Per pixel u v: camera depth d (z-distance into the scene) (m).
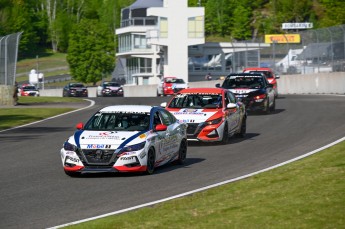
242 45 100.25
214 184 18.02
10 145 29.41
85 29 160.25
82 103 59.94
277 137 29.70
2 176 20.62
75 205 15.78
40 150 27.38
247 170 20.47
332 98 56.81
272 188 16.53
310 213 13.55
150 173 20.34
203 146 27.36
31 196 17.06
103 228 13.03
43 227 13.55
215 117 27.41
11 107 53.59
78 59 159.75
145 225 13.12
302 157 22.17
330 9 178.38
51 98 67.75
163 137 21.17
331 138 27.61
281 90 79.38
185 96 28.94
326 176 17.52
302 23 199.25
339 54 69.94
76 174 20.28
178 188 17.72
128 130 20.67
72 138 20.28
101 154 19.69
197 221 13.30
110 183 18.84
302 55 80.00
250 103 40.44
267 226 12.73
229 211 14.09
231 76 42.50
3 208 15.57
